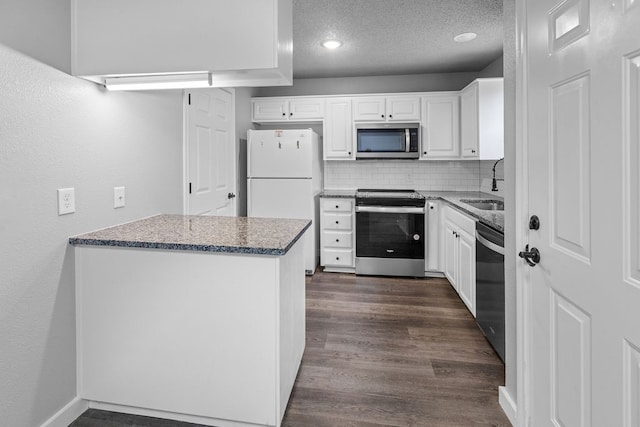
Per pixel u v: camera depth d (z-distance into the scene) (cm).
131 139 200
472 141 370
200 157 280
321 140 456
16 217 138
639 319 87
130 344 165
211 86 180
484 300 236
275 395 156
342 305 310
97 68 162
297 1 254
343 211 402
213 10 158
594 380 105
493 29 302
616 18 91
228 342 158
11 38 134
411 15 276
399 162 449
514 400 164
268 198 397
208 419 164
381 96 414
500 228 206
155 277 161
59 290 158
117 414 171
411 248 386
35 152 145
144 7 160
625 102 89
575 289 113
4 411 137
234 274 155
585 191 107
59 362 160
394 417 169
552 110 124
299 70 419
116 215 191
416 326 268
